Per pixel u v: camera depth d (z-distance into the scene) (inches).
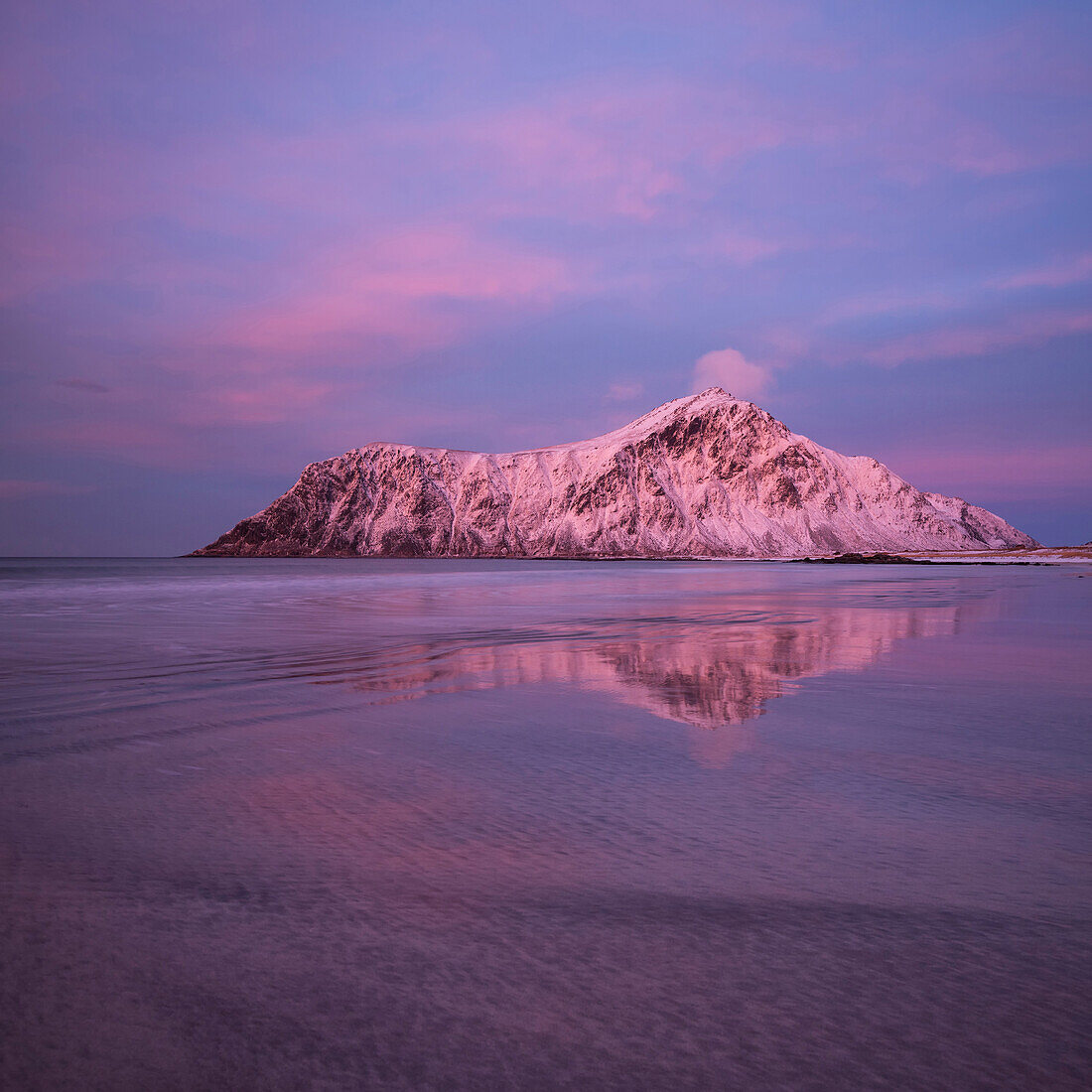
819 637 786.2
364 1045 121.2
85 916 164.7
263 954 149.4
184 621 917.8
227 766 291.1
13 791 257.1
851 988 138.0
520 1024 126.9
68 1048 120.2
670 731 357.4
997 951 151.5
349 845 208.7
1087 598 1534.2
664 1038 123.0
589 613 1112.8
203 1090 110.8
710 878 187.8
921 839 215.2
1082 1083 111.7
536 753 313.4
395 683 490.6
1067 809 241.9
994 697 446.3
